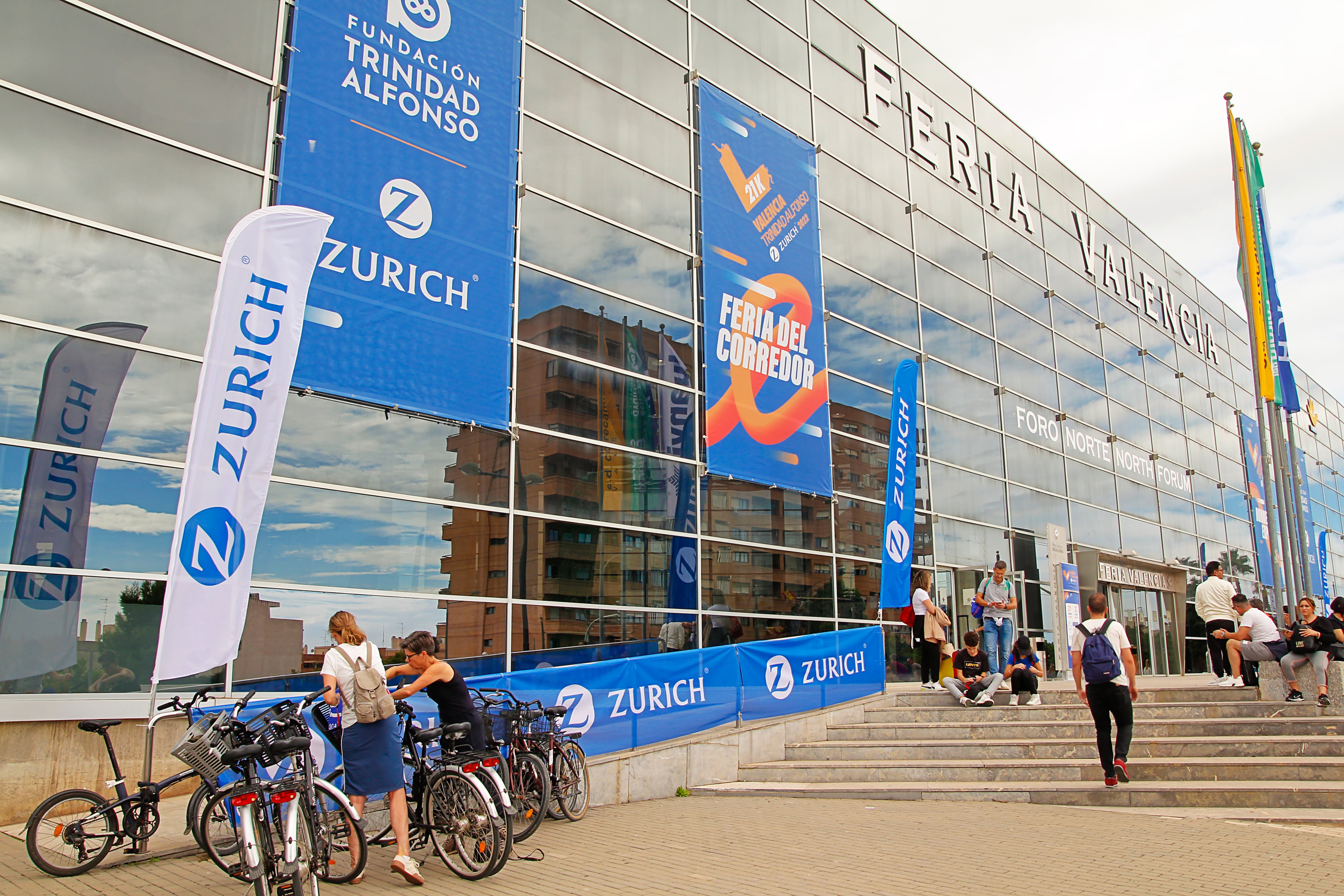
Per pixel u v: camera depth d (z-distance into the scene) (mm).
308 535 8859
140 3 8672
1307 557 20500
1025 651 12812
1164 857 6754
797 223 15422
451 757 6863
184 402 8391
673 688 10898
